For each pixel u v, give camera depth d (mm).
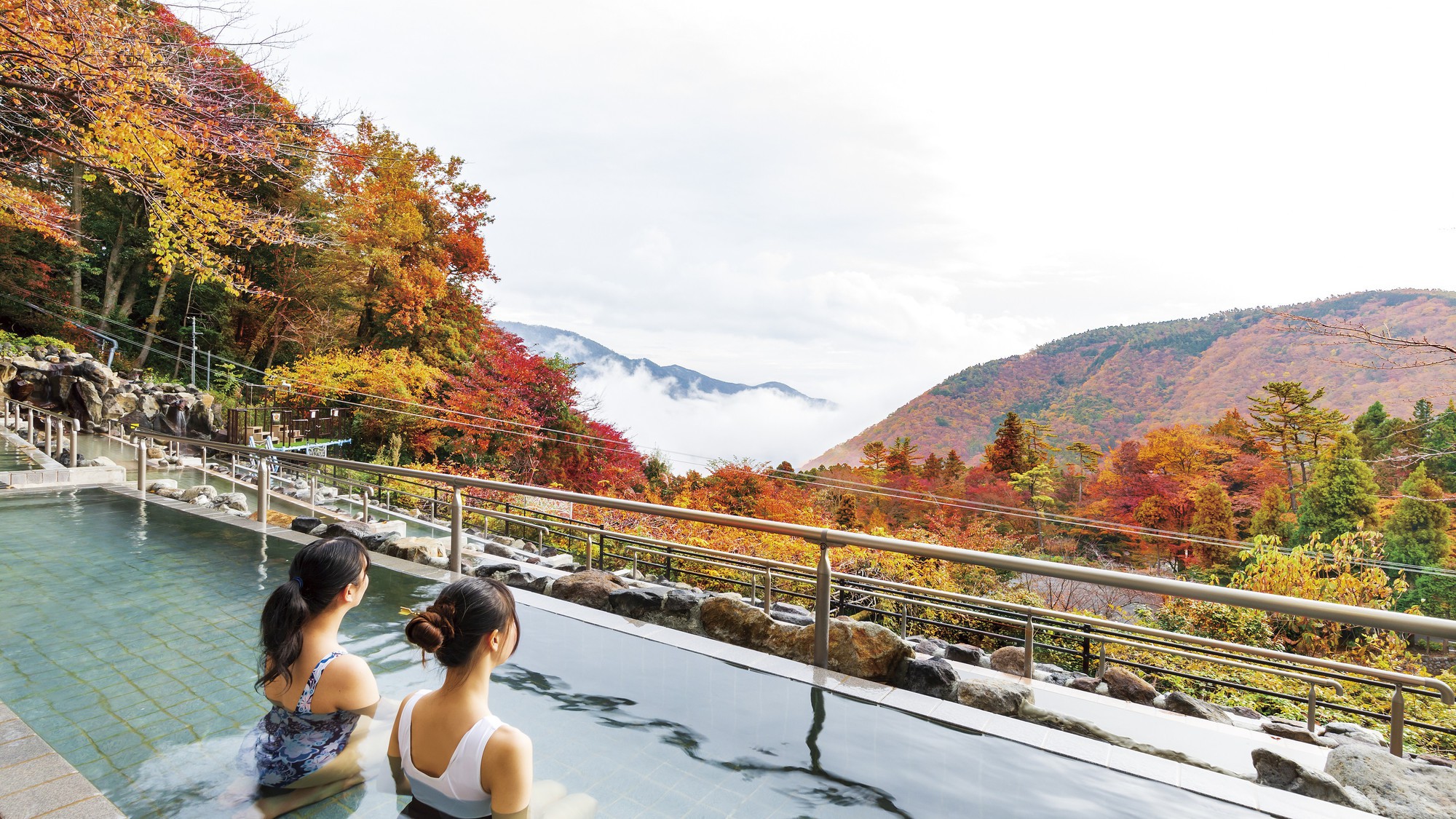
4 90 8344
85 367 16688
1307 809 2303
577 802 2219
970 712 3004
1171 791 2404
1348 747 2699
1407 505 21172
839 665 3447
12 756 2475
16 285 20828
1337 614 2373
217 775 2350
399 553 5668
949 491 34719
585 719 2857
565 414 24375
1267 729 3918
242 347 26547
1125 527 27094
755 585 5371
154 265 23297
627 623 4074
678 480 24688
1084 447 37812
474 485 4910
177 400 18375
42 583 4680
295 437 19594
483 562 5406
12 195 13062
